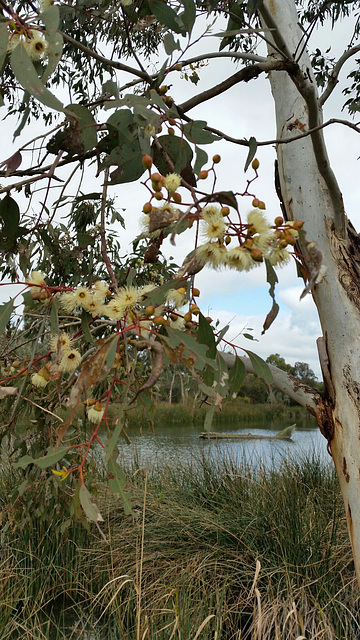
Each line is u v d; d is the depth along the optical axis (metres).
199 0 1.59
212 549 3.51
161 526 3.85
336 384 1.78
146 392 1.30
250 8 1.46
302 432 13.19
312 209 1.89
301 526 3.48
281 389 1.90
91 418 1.01
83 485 0.86
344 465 1.75
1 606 2.87
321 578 3.05
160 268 3.07
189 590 2.92
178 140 1.10
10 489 3.70
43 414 2.39
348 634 2.79
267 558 3.30
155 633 2.48
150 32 2.70
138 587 2.16
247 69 1.53
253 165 1.00
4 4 0.73
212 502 4.15
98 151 1.18
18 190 1.19
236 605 2.90
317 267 0.70
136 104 0.98
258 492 4.15
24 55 0.71
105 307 0.91
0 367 1.85
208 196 0.73
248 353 1.13
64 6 1.46
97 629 2.95
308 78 1.83
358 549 1.71
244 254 0.73
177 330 0.86
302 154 1.97
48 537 3.50
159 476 4.95
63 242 2.44
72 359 1.08
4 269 2.24
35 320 2.21
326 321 1.83
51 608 3.14
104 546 3.65
